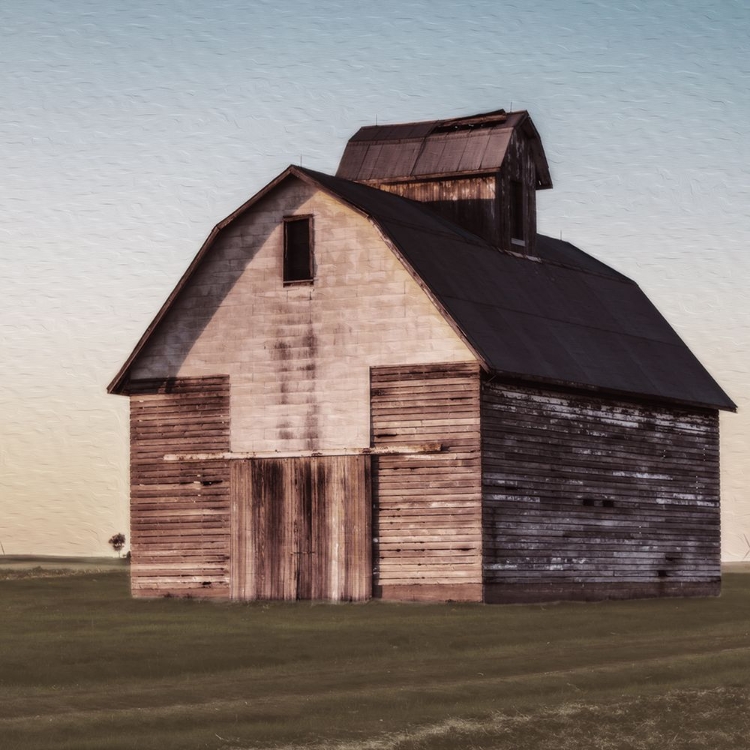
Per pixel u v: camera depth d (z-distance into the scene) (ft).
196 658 99.35
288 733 76.02
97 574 200.13
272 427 143.64
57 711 80.69
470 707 84.07
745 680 94.22
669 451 160.15
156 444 149.07
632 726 82.23
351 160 163.73
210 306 147.33
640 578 154.20
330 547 139.85
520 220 161.07
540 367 140.67
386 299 139.13
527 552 139.44
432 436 136.36
